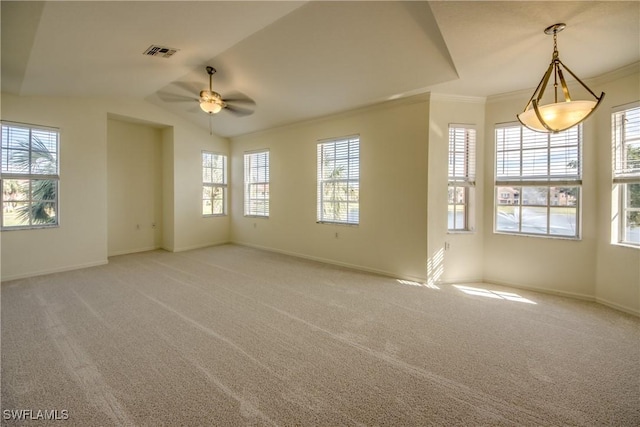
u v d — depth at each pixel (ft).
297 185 19.71
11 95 14.32
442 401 6.23
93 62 12.46
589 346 8.44
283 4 9.39
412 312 10.80
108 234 19.90
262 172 22.17
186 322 9.86
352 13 9.59
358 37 10.59
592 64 10.43
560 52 9.64
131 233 20.93
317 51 11.71
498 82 12.29
